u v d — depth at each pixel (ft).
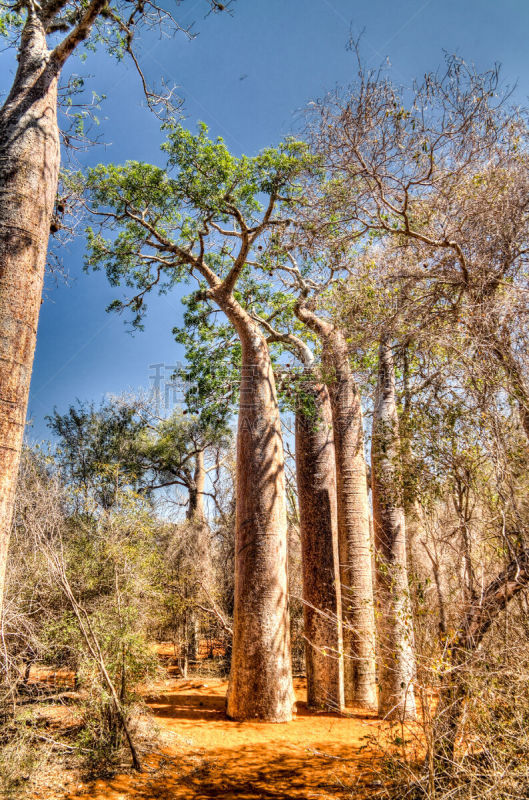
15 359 14.53
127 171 33.96
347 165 22.09
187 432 64.69
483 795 12.55
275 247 32.91
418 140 20.93
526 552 16.12
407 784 14.84
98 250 37.14
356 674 33.47
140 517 31.96
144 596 29.12
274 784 19.80
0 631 21.25
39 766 19.71
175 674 47.70
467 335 18.58
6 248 15.08
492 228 19.95
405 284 21.95
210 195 31.89
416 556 30.30
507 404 17.97
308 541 36.27
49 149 16.88
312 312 38.45
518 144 20.31
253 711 29.60
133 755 21.22
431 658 14.92
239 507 33.55
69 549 29.45
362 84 20.98
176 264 37.42
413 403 21.97
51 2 18.97
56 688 26.78
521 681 13.79
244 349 35.78
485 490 18.04
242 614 31.42
